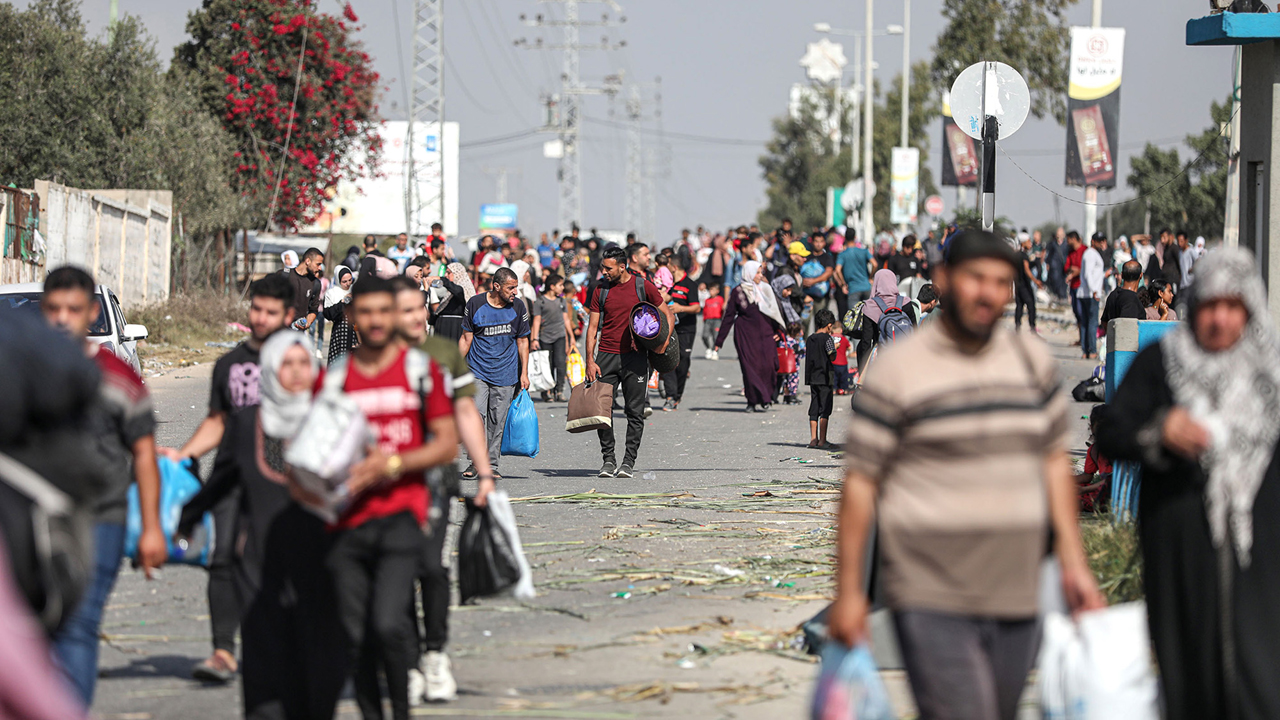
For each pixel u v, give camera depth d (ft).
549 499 101.14
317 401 46.39
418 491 47.96
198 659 60.18
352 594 47.32
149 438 48.65
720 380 216.74
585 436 148.56
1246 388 41.68
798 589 72.23
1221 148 184.96
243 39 407.23
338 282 153.28
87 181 299.58
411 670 52.42
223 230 365.40
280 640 49.47
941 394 37.37
